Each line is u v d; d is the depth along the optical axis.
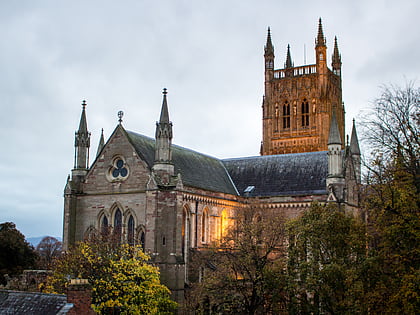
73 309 48.31
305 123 174.25
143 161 91.44
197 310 81.25
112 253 75.69
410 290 49.72
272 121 178.50
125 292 69.50
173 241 87.12
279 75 181.00
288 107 177.25
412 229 54.72
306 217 73.06
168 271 86.12
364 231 68.81
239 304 79.88
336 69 188.62
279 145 176.25
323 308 68.31
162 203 88.25
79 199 97.00
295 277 70.38
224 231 102.62
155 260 86.12
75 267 75.12
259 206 107.19
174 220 87.69
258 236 78.94
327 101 171.75
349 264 67.31
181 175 95.81
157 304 73.19
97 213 94.81
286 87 177.38
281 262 76.19
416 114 62.62
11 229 134.50
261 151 179.12
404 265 55.84
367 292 58.97
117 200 93.12
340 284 65.25
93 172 96.44
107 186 94.56
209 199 101.25
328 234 69.44
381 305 56.75
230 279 75.81
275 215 100.50
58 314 48.03
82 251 71.50
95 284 66.12
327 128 171.38
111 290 67.75
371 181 65.06
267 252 76.06
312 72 175.88
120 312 70.00
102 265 70.69
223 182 114.31
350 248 69.06
